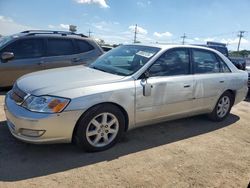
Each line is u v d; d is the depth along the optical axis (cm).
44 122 346
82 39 781
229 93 571
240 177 358
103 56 518
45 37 727
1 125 466
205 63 524
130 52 482
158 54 451
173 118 482
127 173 345
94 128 386
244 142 475
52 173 334
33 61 706
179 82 462
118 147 415
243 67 971
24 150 385
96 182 321
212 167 377
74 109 357
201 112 529
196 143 455
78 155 382
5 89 722
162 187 322
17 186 304
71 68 478
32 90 368
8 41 689
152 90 427
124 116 412
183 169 365
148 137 463
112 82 397
